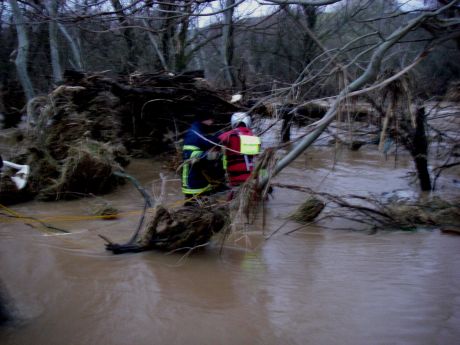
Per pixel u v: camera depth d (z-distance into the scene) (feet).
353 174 35.88
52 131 29.73
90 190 28.35
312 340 12.42
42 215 24.38
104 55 66.80
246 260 18.22
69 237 20.70
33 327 13.01
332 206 26.58
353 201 27.40
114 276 16.44
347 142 26.78
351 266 17.52
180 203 26.35
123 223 22.95
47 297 14.79
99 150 28.91
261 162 18.38
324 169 37.52
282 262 17.98
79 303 14.43
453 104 32.58
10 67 67.15
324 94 23.39
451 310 13.96
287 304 14.39
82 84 33.06
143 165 36.73
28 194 27.17
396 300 14.62
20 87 57.52
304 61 62.54
